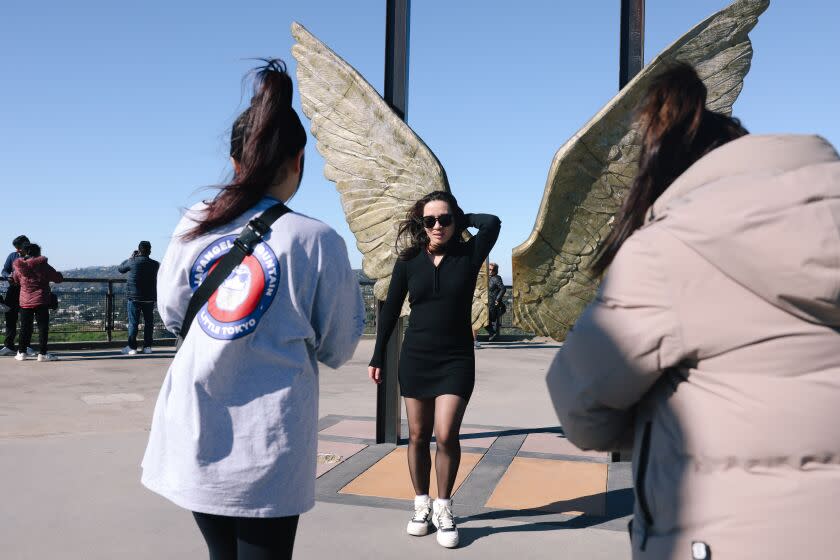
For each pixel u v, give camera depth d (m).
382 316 3.28
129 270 10.55
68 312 11.17
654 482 1.07
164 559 2.88
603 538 3.19
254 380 1.53
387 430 4.91
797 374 0.96
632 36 4.25
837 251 0.90
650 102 1.27
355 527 3.30
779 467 0.95
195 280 1.63
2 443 4.81
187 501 1.51
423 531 3.21
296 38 4.34
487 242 3.10
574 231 3.61
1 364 9.18
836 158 1.07
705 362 1.02
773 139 1.08
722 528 0.96
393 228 4.02
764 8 3.44
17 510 3.45
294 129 1.70
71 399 6.75
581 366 1.12
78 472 4.11
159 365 9.35
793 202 0.94
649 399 1.12
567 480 4.07
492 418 5.93
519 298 3.73
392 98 4.59
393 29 4.58
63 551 2.96
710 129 1.23
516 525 3.35
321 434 5.21
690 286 1.00
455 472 3.11
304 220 1.63
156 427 1.60
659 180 1.22
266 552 1.53
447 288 3.03
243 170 1.65
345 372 8.95
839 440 0.93
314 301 1.63
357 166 4.13
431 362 3.06
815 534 0.91
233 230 1.63
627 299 1.06
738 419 0.97
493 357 10.77
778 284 0.94
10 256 10.13
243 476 1.49
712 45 3.47
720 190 1.01
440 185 3.90
